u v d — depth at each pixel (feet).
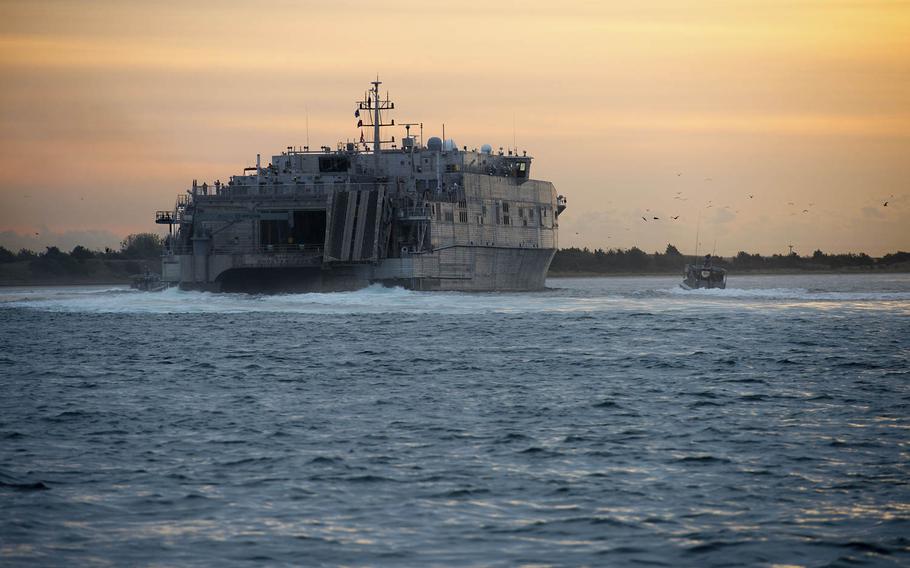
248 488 250.57
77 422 333.62
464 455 283.59
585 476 260.83
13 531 219.61
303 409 357.61
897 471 266.36
